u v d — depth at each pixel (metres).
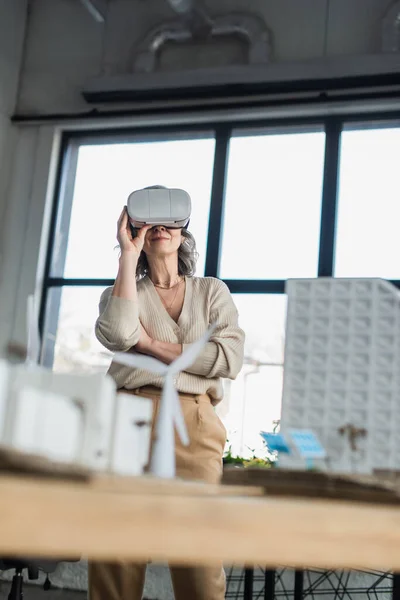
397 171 5.03
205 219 5.32
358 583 3.98
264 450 4.74
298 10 5.44
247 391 4.92
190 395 1.85
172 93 5.43
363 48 5.25
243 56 5.53
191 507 0.54
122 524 0.50
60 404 0.73
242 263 5.18
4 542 0.44
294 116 5.27
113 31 5.84
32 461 0.60
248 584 3.15
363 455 1.08
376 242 4.96
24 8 6.07
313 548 0.61
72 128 5.78
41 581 4.50
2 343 5.43
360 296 1.12
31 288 5.50
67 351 5.41
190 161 5.48
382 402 1.09
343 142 5.17
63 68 5.90
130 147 5.65
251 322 5.05
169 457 1.17
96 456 0.79
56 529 0.46
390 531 0.68
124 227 1.79
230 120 5.41
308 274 5.04
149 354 1.83
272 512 0.59
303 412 1.11
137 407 0.92
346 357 1.11
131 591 1.85
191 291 1.96
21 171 5.75
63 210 5.70
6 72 5.88
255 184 5.30
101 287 5.45
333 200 5.06
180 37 5.62
